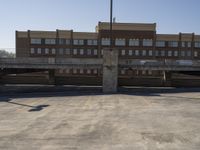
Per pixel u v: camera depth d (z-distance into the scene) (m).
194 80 49.53
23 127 16.28
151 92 38.34
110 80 38.22
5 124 17.23
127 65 41.97
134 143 12.59
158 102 27.44
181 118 18.69
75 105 25.94
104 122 17.48
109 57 38.03
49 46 84.12
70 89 42.09
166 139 13.23
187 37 87.06
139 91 39.56
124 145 12.28
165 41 86.31
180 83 49.44
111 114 20.58
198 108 23.38
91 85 48.97
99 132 14.77
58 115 20.45
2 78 49.31
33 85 47.41
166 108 23.38
